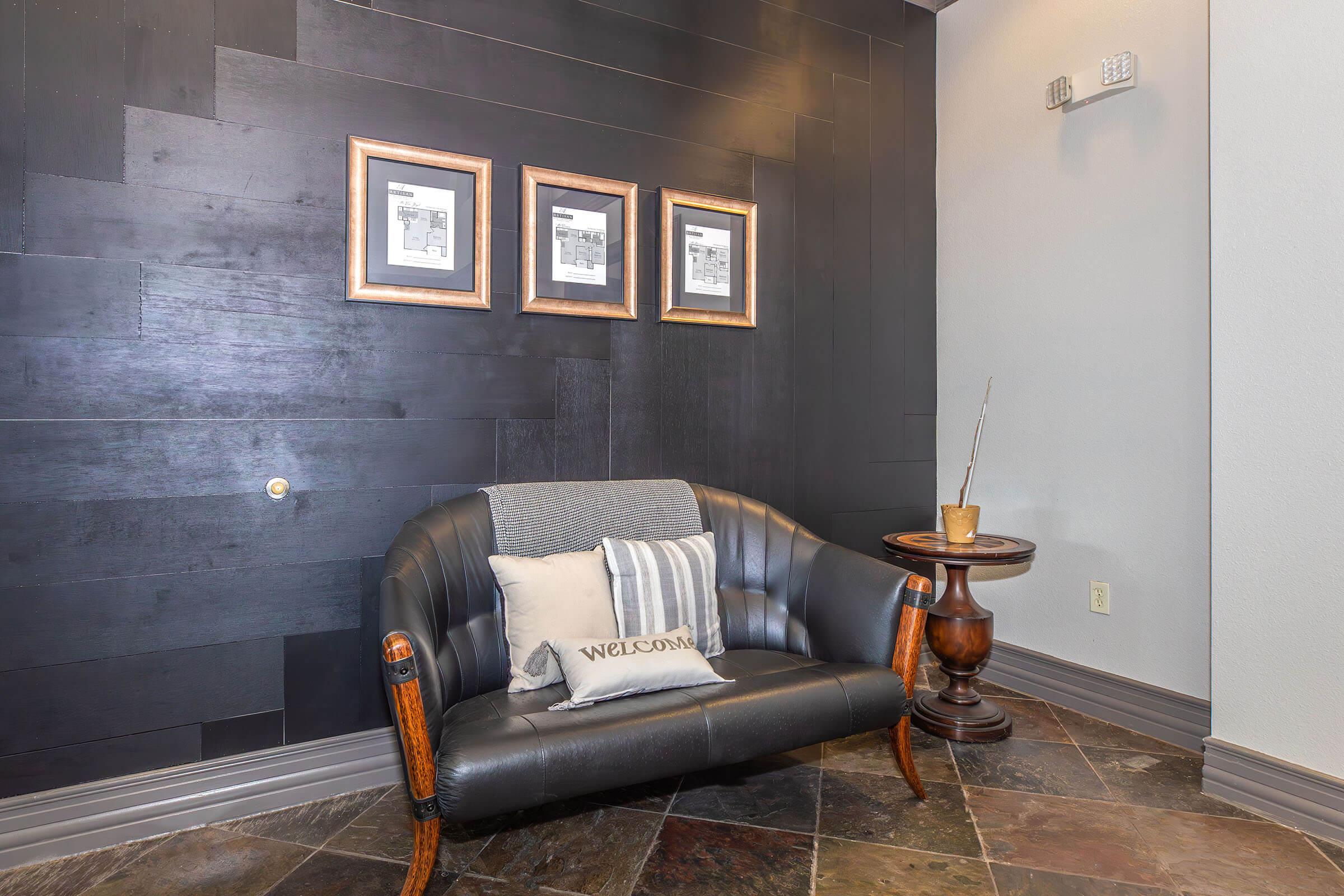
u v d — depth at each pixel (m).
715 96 2.71
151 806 1.87
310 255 2.07
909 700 1.96
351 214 2.09
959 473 3.18
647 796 2.05
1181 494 2.40
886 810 1.97
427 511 2.06
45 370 1.78
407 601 1.62
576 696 1.71
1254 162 2.00
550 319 2.41
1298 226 1.91
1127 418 2.55
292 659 2.06
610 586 2.06
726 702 1.73
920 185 3.25
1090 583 2.67
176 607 1.92
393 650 1.44
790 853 1.77
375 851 1.79
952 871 1.69
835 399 2.99
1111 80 2.52
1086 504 2.68
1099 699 2.62
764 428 2.82
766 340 2.82
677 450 2.64
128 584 1.86
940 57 3.28
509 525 2.08
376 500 2.16
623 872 1.69
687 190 2.66
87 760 1.83
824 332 2.96
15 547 1.75
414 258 2.19
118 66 1.84
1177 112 2.40
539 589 1.93
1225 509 2.06
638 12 2.56
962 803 2.00
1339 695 1.83
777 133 2.85
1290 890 1.63
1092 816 1.94
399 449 2.19
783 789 2.09
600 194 2.47
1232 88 2.05
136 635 1.87
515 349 2.36
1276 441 1.96
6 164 1.74
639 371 2.57
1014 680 2.91
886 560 3.14
